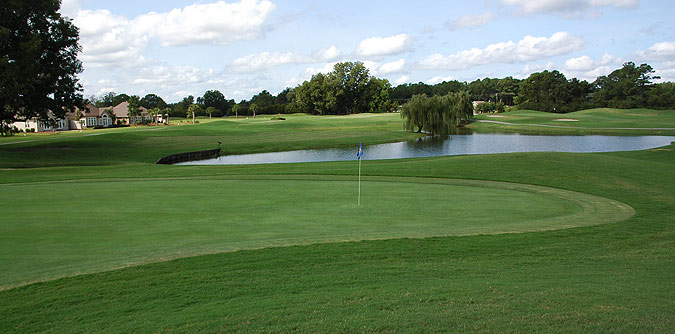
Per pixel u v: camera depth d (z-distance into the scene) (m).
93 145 50.94
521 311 6.02
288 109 164.12
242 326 5.73
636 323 5.59
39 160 36.84
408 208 14.69
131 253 9.40
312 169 26.78
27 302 6.86
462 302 6.42
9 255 9.31
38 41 36.19
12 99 35.62
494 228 11.83
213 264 8.58
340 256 9.14
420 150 53.50
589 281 7.55
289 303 6.53
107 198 16.30
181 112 160.12
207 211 13.98
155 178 23.44
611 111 130.50
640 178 21.36
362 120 103.12
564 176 22.11
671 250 9.98
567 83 163.12
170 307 6.55
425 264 8.69
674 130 77.56
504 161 26.55
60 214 13.45
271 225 12.12
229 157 47.88
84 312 6.45
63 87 43.00
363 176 23.42
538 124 95.50
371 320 5.79
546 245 10.23
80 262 8.80
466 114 91.19
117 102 188.50
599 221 12.95
